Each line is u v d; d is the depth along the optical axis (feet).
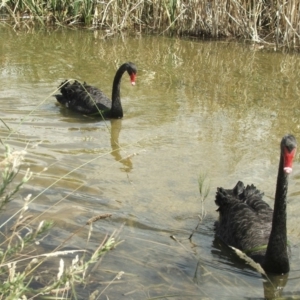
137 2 58.70
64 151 30.86
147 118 36.76
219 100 40.68
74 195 25.93
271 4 56.80
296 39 56.13
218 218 25.35
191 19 59.00
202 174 28.96
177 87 43.24
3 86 40.32
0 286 13.94
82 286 19.44
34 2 59.67
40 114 36.42
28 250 21.18
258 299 19.75
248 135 34.42
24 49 50.90
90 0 59.41
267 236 22.76
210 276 20.90
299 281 21.11
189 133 34.37
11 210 23.84
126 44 55.06
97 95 38.58
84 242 22.17
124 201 25.80
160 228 23.89
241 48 55.36
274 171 29.73
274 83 45.34
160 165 29.84
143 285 19.88
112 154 30.96
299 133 35.04
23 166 28.35
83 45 53.78
